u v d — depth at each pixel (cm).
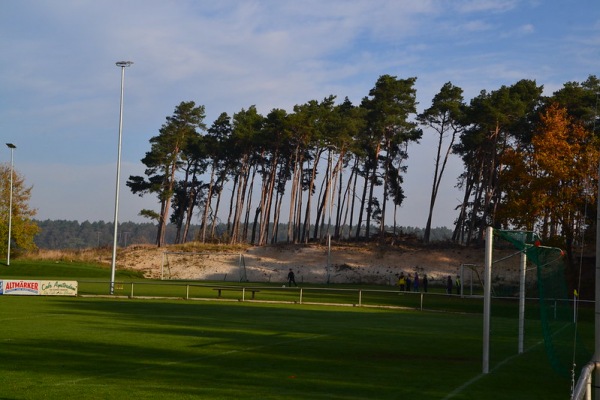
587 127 7350
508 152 5438
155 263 9181
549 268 2666
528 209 5175
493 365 2027
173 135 10519
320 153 10569
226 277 8756
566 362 2117
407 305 4938
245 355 2111
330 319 3600
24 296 4847
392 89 9588
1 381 1577
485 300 1897
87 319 3197
